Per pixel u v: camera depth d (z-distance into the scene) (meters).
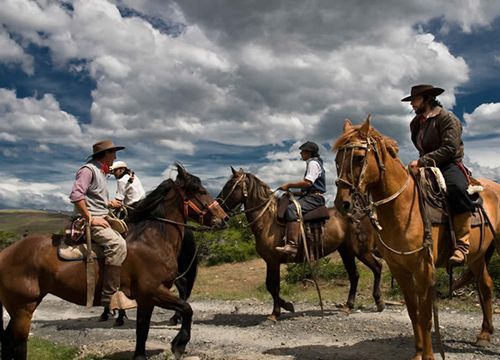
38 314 10.79
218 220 6.71
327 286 12.69
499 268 10.52
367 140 5.12
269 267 8.80
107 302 5.71
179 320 9.14
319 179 8.84
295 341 7.37
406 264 5.43
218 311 10.34
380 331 7.73
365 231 9.16
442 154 5.56
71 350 7.20
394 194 5.28
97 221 5.67
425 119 5.86
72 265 5.63
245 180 8.84
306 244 8.70
